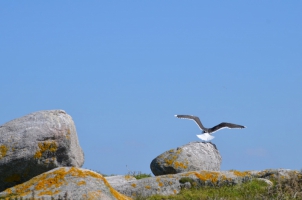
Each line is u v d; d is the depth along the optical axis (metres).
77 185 17.44
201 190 22.19
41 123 22.75
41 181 17.81
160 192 21.98
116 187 22.22
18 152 22.09
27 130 22.56
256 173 23.86
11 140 22.34
